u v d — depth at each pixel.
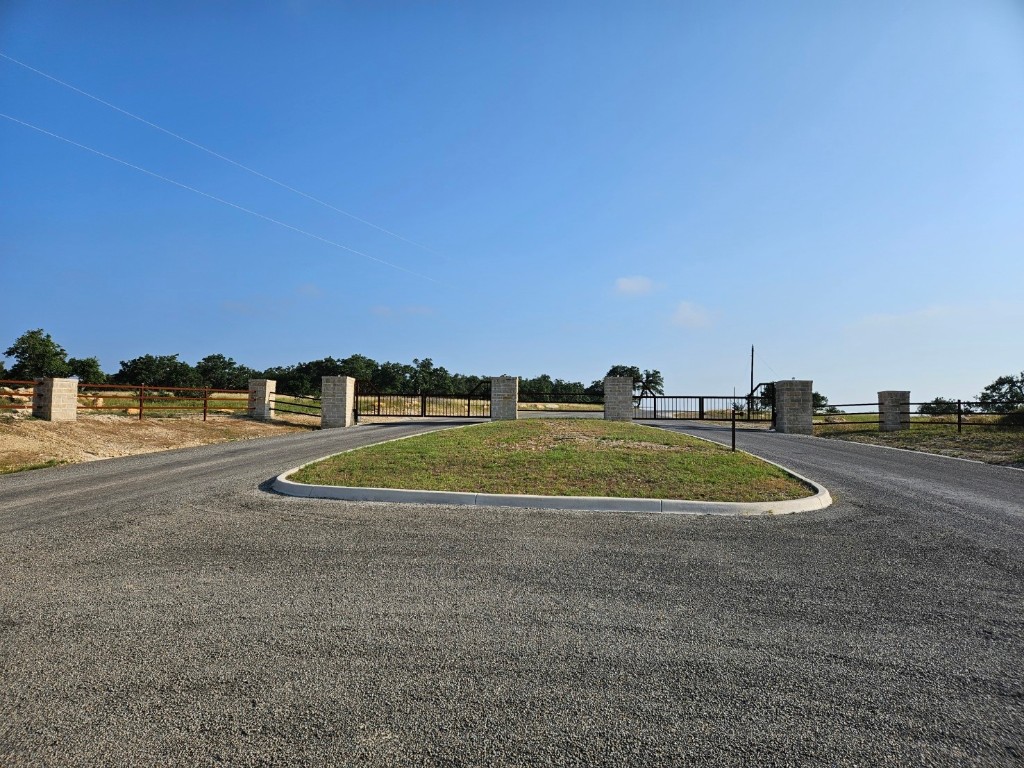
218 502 8.77
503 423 21.41
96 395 25.20
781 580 5.43
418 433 19.58
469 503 8.71
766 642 4.12
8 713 3.17
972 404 20.77
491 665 3.75
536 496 8.66
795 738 3.00
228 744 2.91
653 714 3.21
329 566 5.77
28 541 6.67
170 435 20.02
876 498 9.27
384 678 3.57
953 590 5.19
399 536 6.88
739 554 6.24
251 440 18.89
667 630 4.32
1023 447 15.54
